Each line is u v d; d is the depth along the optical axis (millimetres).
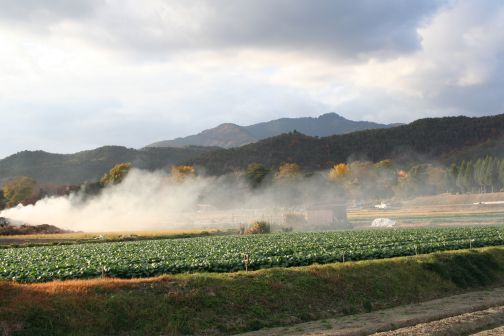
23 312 23250
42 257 47094
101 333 23734
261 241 62500
